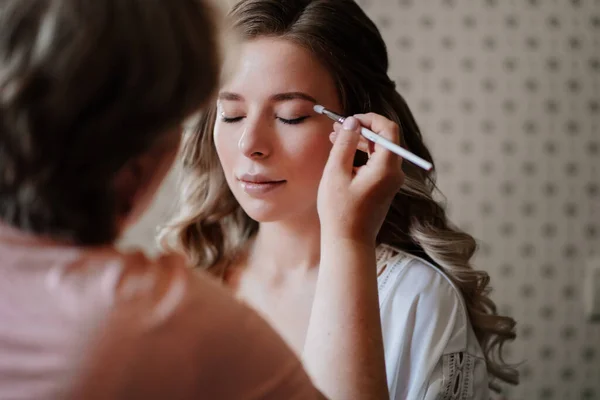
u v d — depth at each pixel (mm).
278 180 870
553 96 1866
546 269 1882
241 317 465
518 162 1864
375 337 599
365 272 621
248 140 849
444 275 951
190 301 446
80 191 431
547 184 1873
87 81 403
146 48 422
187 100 455
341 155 669
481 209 1863
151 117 434
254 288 1002
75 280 435
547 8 1859
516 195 1868
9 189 424
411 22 1855
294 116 855
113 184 449
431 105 1855
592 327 1897
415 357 885
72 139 416
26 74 397
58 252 444
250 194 881
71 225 437
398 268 949
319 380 585
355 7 940
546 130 1867
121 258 455
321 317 607
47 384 407
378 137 673
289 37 859
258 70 850
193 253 1077
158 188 491
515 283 1875
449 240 1006
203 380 442
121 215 477
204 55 458
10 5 408
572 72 1868
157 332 426
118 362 413
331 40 882
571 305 1891
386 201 650
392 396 885
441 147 1855
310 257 964
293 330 943
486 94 1856
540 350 1883
